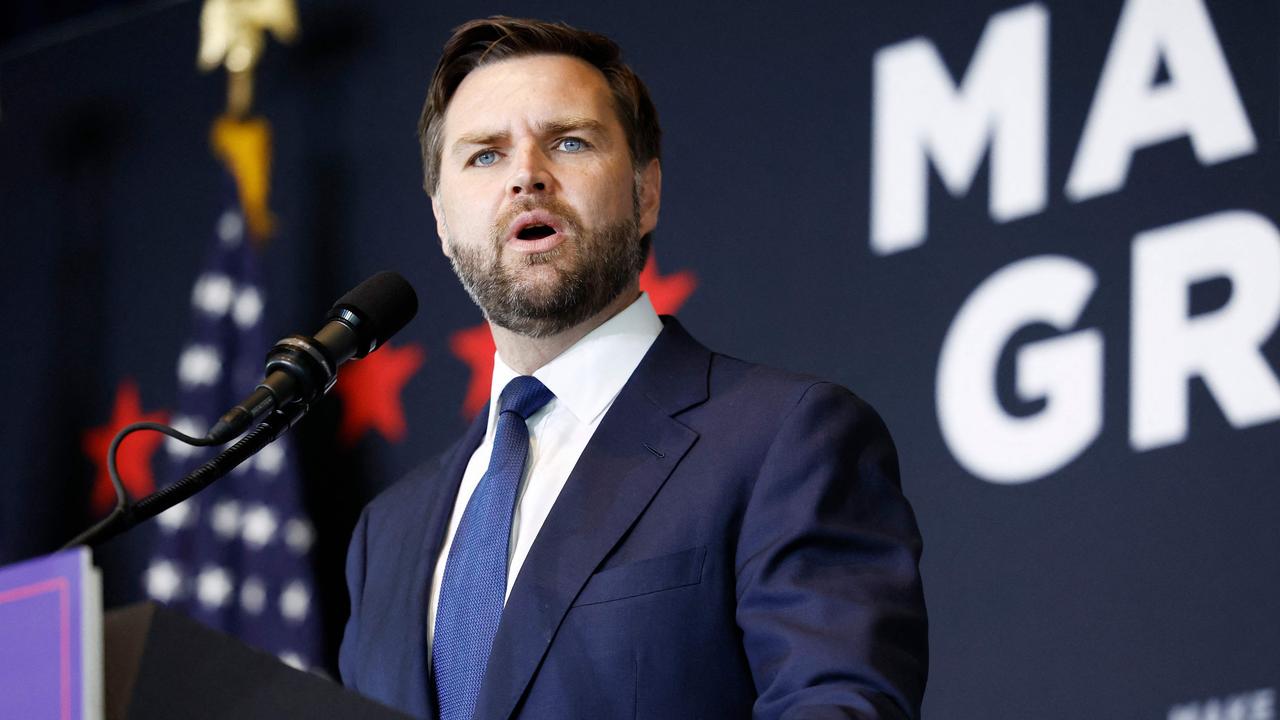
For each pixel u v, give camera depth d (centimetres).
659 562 537
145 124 1472
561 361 615
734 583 539
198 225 1423
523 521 579
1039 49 1110
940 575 1069
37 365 1468
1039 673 1027
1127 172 1065
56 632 325
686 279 1209
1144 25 1078
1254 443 994
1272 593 973
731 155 1214
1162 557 1005
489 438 636
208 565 1301
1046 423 1056
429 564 598
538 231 616
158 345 1418
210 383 1356
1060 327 1064
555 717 514
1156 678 995
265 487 1311
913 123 1147
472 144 626
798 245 1173
